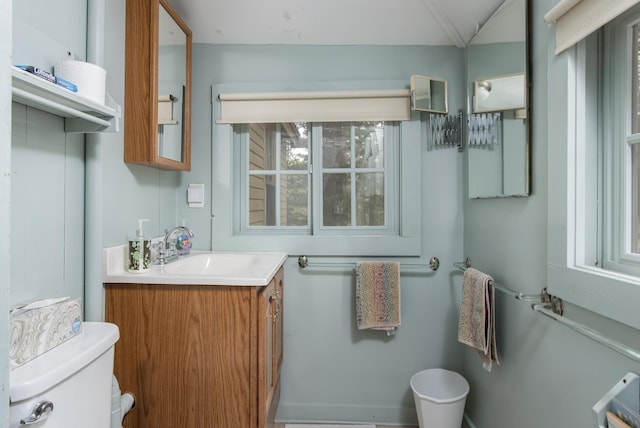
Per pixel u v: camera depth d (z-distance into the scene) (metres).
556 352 1.00
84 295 1.12
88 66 0.94
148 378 1.14
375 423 1.72
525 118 1.15
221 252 1.70
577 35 0.85
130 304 1.15
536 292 1.11
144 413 1.14
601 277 0.79
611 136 0.88
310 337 1.74
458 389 1.62
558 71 0.94
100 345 0.82
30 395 0.64
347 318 1.74
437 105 1.66
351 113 1.70
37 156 0.94
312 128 1.78
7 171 0.50
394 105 1.70
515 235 1.24
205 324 1.14
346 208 1.80
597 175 0.90
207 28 1.67
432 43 1.72
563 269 0.93
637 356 0.62
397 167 1.78
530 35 1.15
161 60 1.35
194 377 1.14
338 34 1.69
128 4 1.27
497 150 1.34
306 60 1.75
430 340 1.73
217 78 1.75
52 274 0.99
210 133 1.75
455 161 1.73
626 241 0.84
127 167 1.29
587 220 0.91
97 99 0.96
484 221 1.49
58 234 1.02
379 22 1.61
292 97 1.70
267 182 1.82
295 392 1.74
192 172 1.75
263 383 1.14
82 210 1.12
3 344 0.49
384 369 1.73
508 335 1.29
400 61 1.74
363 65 1.75
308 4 1.53
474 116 1.54
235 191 1.81
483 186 1.46
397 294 1.65
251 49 1.75
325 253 1.72
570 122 0.91
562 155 0.93
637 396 0.69
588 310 0.86
